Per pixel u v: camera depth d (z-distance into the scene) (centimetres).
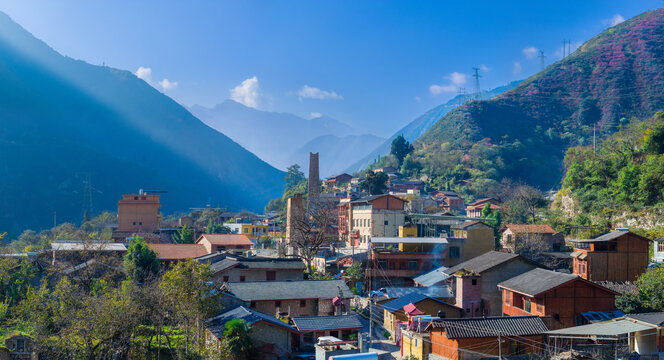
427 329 4944
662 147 11050
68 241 10275
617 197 10656
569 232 10669
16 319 5769
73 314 5041
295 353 5381
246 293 6322
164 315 5366
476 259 7075
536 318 4688
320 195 17388
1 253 8938
